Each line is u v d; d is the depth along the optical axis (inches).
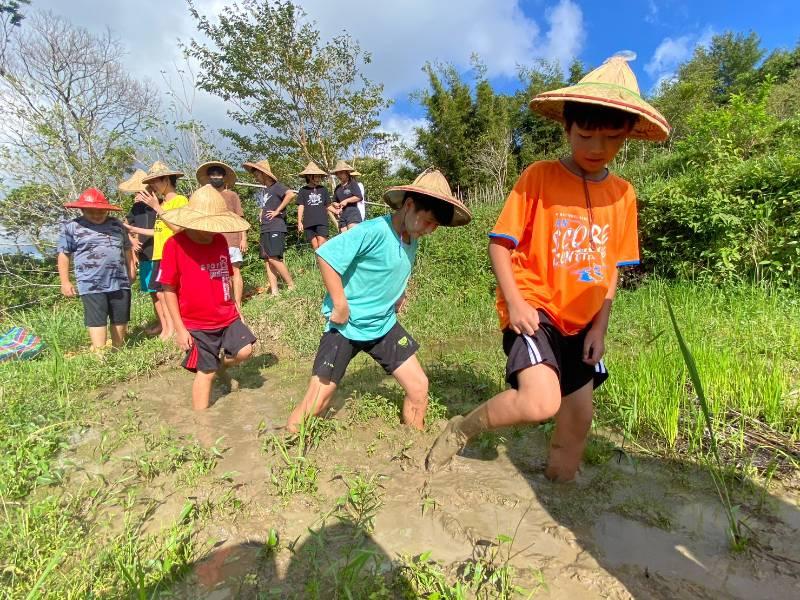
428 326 241.9
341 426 131.6
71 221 219.6
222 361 164.9
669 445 119.3
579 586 77.7
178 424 145.6
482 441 123.0
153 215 257.8
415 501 101.6
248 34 518.0
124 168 455.5
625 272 286.4
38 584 71.1
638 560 83.3
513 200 94.0
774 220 229.8
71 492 109.1
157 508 102.2
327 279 114.3
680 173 323.3
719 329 191.6
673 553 84.8
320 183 340.2
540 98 87.2
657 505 97.9
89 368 189.5
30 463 114.4
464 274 303.9
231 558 86.8
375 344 127.5
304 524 95.5
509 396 91.4
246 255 403.9
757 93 336.8
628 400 135.0
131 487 109.9
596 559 83.3
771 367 155.6
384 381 171.8
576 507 98.0
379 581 77.0
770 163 237.3
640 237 280.4
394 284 121.4
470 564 80.0
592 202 92.2
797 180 222.2
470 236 313.7
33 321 278.4
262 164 310.3
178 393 173.2
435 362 191.6
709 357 150.1
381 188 627.2
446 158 1054.4
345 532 92.4
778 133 321.7
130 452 127.4
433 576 77.9
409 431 130.0
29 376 179.3
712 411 129.0
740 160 273.7
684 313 212.1
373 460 118.3
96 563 83.7
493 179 971.9
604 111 80.6
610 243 94.9
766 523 91.5
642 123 88.3
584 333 98.0
